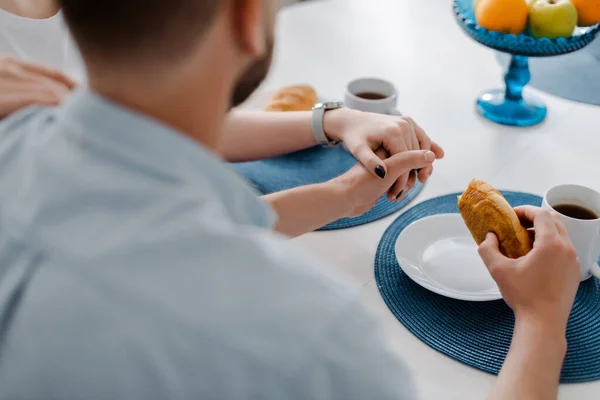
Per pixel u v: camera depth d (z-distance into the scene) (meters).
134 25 0.35
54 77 0.71
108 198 0.37
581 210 0.83
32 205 0.38
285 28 1.54
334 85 1.31
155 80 0.37
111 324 0.34
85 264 0.35
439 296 0.81
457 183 1.04
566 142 1.14
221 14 0.38
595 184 1.03
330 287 0.38
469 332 0.75
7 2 1.18
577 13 1.13
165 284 0.35
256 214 0.44
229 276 0.36
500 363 0.71
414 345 0.75
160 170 0.37
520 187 1.02
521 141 1.15
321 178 1.04
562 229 0.73
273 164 1.08
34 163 0.39
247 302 0.36
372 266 0.87
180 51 0.36
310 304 0.37
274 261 0.37
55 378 0.35
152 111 0.38
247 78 0.46
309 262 0.40
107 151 0.37
